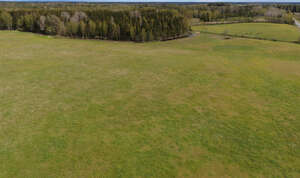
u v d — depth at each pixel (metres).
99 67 31.67
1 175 11.18
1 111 18.00
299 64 34.44
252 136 14.91
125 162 12.27
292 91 22.95
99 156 12.71
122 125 16.12
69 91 22.59
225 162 12.38
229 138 14.65
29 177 11.09
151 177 11.23
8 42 53.06
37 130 15.30
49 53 41.12
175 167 11.94
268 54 43.47
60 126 15.88
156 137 14.66
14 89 22.89
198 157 12.76
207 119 17.11
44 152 12.99
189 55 42.06
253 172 11.67
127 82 25.47
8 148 13.30
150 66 32.53
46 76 27.28
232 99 20.91
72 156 12.67
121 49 49.19
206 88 23.69
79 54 40.94
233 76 27.91
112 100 20.48
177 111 18.39
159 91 22.78
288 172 11.68
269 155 13.01
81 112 18.06
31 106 19.03
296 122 16.77
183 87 23.94
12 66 31.38
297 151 13.38
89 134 14.91
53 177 11.11
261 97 21.44
